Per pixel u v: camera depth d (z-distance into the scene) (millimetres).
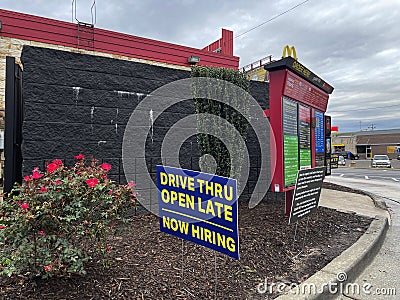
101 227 2633
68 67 4742
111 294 2486
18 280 2650
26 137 4387
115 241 3773
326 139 7297
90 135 4887
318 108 6441
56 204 2453
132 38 8602
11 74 4426
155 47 8992
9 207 2512
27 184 2529
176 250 3514
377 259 4211
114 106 5125
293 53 5789
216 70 4887
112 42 8281
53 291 2490
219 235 2490
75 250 2500
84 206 2619
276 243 3955
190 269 3039
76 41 7715
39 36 7207
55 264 2447
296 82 5090
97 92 4980
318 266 3414
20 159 4711
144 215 5199
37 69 4500
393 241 5098
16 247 2525
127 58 8516
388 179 18750
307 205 4305
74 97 4773
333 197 9086
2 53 6719
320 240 4344
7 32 6824
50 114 4574
